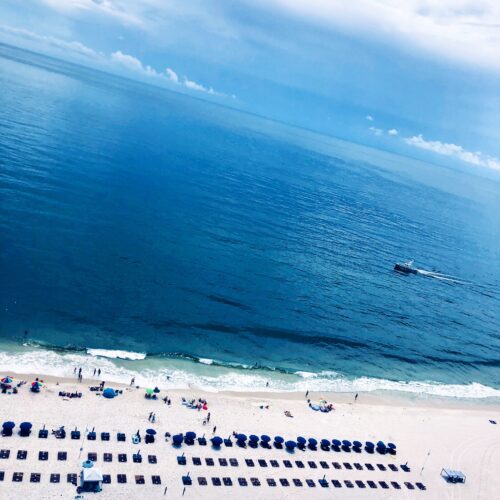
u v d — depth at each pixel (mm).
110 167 189500
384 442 74500
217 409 73188
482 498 67062
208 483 58000
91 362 77312
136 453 59688
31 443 57344
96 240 119250
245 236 152375
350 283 137625
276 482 60812
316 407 79375
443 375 102000
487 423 86812
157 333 89688
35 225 116938
